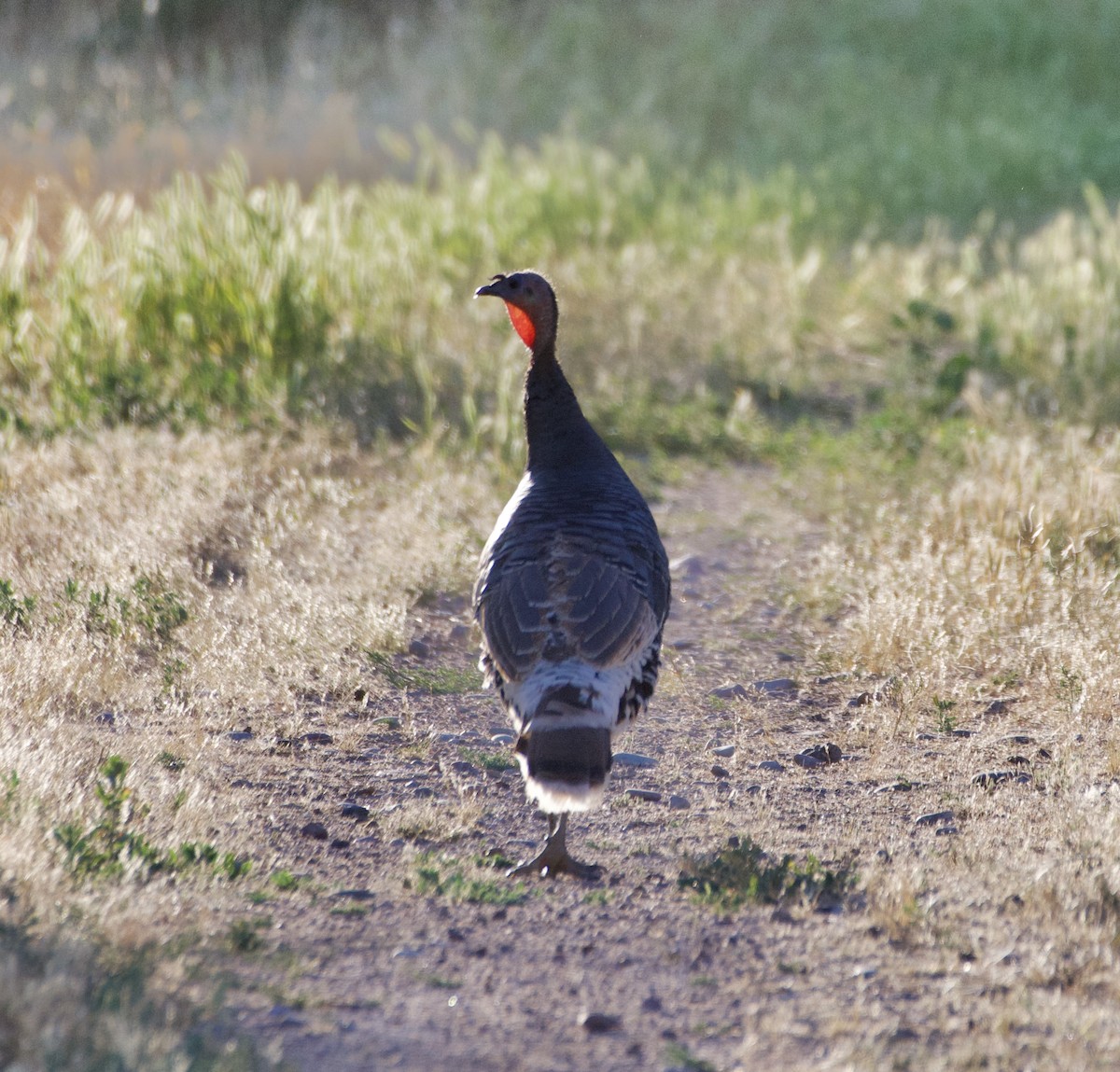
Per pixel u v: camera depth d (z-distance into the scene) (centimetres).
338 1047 847
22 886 959
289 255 2625
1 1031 778
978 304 3156
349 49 4728
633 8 5391
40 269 2577
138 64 4256
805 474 2388
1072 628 1672
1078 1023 902
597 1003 931
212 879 1069
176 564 1714
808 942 1028
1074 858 1142
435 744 1444
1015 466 2097
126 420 2356
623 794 1347
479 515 2080
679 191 4003
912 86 5081
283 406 2408
